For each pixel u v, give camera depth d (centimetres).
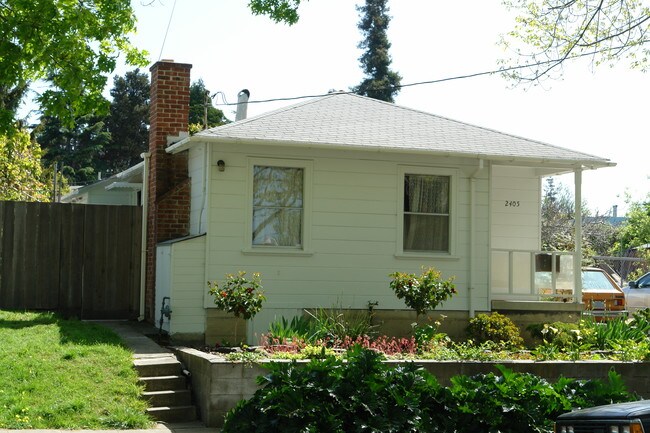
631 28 1440
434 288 1600
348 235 1711
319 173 1700
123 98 6012
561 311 1806
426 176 1772
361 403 934
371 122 1831
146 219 1812
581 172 1838
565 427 790
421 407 963
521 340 1664
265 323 1650
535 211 2028
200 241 1623
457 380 1001
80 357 1254
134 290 1806
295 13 1263
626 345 1448
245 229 1650
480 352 1297
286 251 1670
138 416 1110
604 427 753
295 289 1673
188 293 1605
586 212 5200
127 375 1220
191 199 1775
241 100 2266
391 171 1742
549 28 1457
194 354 1250
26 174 3130
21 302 1727
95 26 1177
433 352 1349
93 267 1778
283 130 1681
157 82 1814
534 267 1858
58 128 5712
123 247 1803
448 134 1833
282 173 1689
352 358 992
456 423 957
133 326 1708
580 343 1577
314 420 918
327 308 1688
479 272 1781
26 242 1734
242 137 1603
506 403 965
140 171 2098
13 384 1129
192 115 4881
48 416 1063
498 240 2003
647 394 1309
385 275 1727
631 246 4722
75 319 1678
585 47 1459
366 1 5862
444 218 1778
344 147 1647
